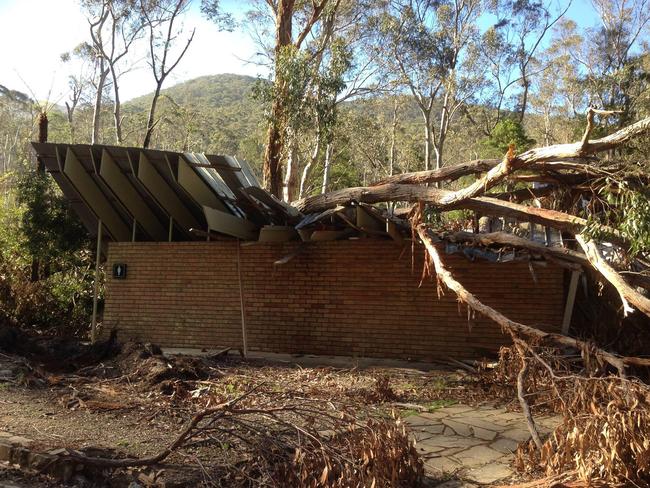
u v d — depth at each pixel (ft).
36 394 23.98
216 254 41.04
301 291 38.86
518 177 32.27
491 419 22.97
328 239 38.22
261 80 58.08
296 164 64.49
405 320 36.52
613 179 25.99
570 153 25.31
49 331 48.47
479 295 35.19
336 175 111.34
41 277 54.13
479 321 34.99
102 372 27.53
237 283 40.34
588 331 33.35
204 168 37.99
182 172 37.04
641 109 90.94
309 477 15.26
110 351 30.35
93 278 51.26
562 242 34.32
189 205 41.11
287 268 39.27
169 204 40.34
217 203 39.29
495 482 16.71
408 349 36.24
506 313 34.55
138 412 21.88
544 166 29.01
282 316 39.09
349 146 113.39
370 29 83.20
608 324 33.06
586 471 15.38
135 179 40.70
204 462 16.80
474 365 31.91
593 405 15.96
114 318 42.73
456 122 136.77
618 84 107.76
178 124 136.98
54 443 17.80
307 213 38.40
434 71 94.02
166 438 18.86
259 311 39.60
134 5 90.22
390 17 84.33
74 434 19.02
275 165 59.11
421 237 31.19
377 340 36.99
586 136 24.20
